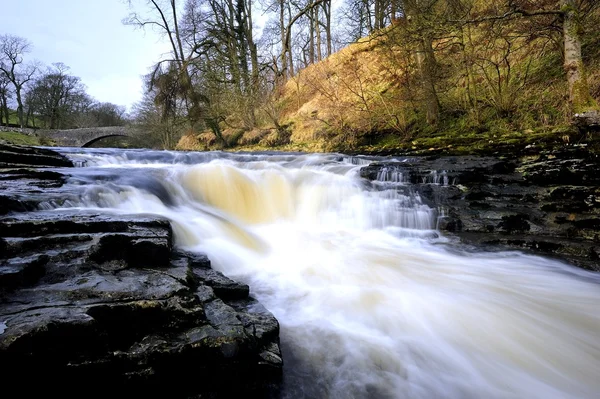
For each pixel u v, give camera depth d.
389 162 8.73
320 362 2.93
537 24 9.57
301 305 3.77
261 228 6.51
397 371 2.88
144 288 2.59
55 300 2.28
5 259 2.61
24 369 1.81
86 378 1.97
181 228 4.95
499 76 10.29
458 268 4.84
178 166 8.50
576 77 8.09
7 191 4.60
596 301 3.93
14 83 43.34
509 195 6.41
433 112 12.66
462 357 3.06
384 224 6.79
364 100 14.23
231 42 23.34
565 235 5.43
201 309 2.53
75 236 3.11
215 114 21.05
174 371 2.21
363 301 3.89
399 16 14.20
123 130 39.84
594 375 2.88
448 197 6.81
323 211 7.39
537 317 3.63
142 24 23.52
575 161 6.27
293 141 17.70
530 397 2.65
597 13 9.79
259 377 2.54
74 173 6.56
